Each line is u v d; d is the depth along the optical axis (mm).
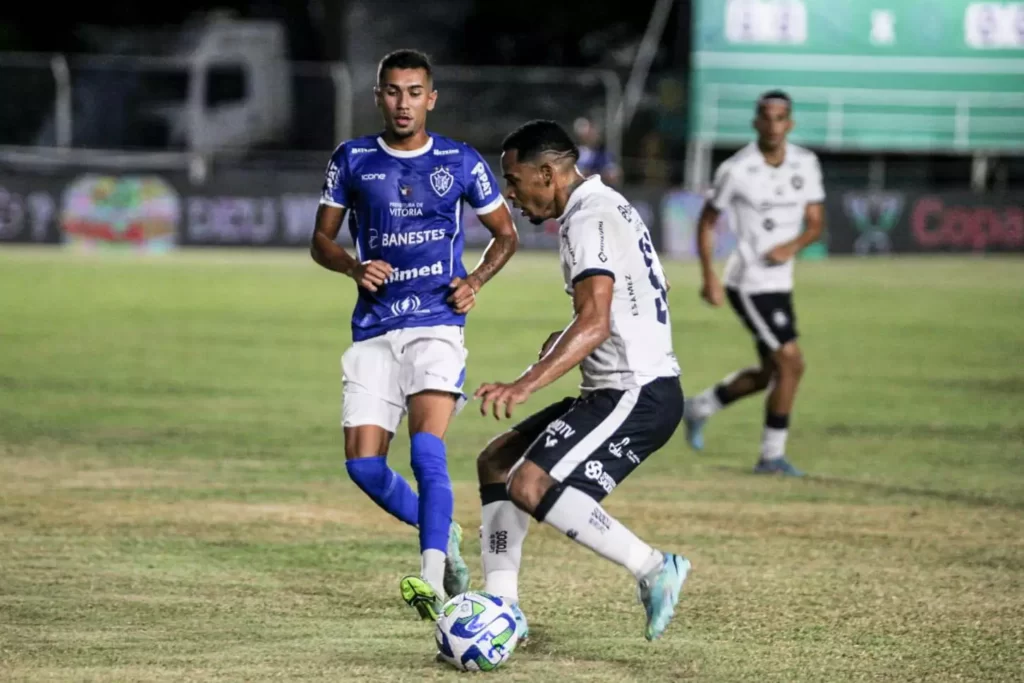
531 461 17375
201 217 92688
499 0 124562
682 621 19578
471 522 26266
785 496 29125
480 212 20703
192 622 19109
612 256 17266
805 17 99562
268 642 18172
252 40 108375
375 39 124500
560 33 125312
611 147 94062
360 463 20109
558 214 18109
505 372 46594
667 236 93562
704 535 25375
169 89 104625
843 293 76312
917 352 54969
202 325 58844
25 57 101562
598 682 16625
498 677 16734
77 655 17406
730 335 59688
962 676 17156
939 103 101500
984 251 100062
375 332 20391
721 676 16984
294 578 21719
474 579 22188
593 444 17359
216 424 36781
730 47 99312
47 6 127438
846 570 22797
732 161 32250
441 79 99438
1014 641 18734
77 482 29109
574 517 17156
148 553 23188
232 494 28188
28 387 42406
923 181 109062
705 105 99500
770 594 21172
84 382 43656
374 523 25828
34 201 91125
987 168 105375
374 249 20359
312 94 103250
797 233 32062
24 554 22906
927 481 30953
